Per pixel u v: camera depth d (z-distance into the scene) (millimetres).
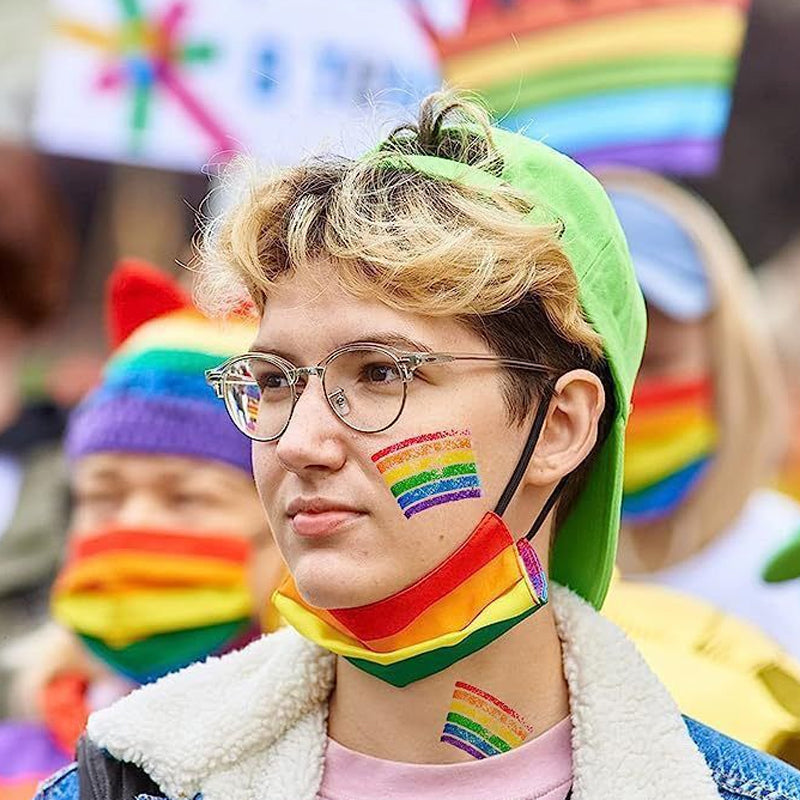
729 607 6980
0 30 9781
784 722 4828
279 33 7973
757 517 7203
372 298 3613
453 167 3834
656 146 7461
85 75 8172
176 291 6320
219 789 3859
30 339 9758
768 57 9531
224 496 6008
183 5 8078
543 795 3771
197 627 5957
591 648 3893
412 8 7797
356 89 7883
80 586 6000
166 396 6039
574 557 4062
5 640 7492
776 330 9312
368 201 3682
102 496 6133
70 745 6410
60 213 10055
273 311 3725
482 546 3668
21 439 8914
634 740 3791
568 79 7527
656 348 7227
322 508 3615
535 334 3770
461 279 3611
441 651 3701
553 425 3848
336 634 3738
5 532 7977
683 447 7148
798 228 9680
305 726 3912
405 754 3797
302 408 3619
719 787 3809
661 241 7258
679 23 7445
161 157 8125
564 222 3904
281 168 3893
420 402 3635
